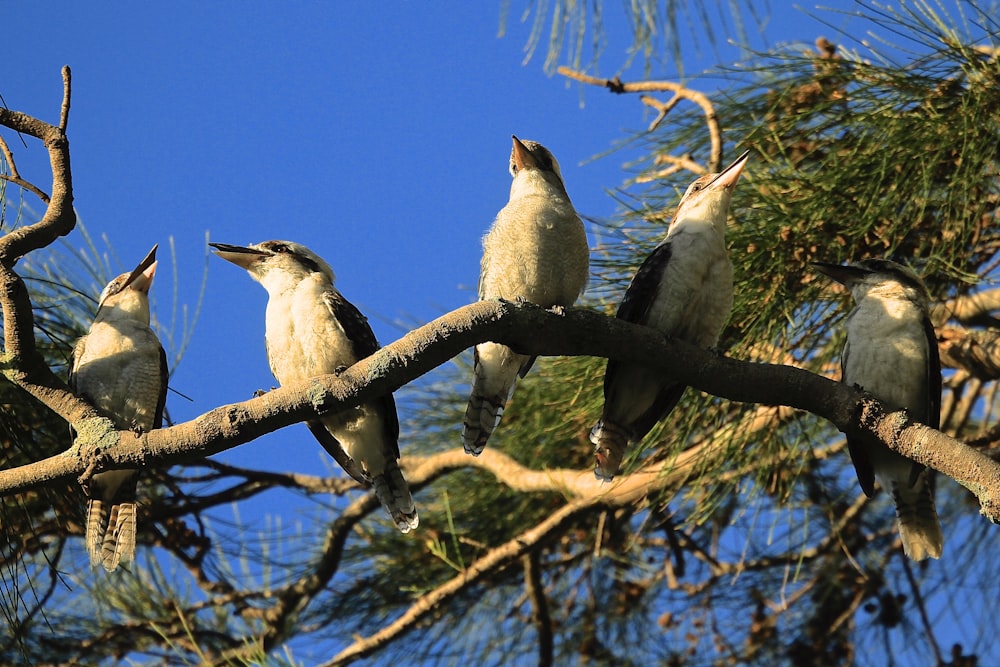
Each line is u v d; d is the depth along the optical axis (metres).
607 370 9.38
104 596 11.65
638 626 12.59
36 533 10.18
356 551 12.44
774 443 10.28
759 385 7.85
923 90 9.67
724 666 12.44
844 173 9.41
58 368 10.81
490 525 12.46
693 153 10.98
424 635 12.08
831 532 12.15
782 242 9.53
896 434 7.74
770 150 10.23
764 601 12.59
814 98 10.19
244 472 12.80
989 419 12.27
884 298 9.51
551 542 12.07
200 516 12.35
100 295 11.02
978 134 9.14
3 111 8.05
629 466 10.36
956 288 10.01
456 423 12.84
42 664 10.86
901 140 9.30
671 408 9.55
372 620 12.22
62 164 8.09
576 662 12.45
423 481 12.40
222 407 7.47
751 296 9.56
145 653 11.53
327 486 13.02
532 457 12.21
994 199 9.29
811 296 9.70
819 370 9.91
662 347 7.75
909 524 9.43
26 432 9.20
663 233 10.27
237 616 12.01
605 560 12.75
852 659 12.29
